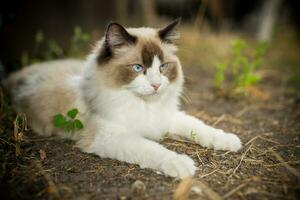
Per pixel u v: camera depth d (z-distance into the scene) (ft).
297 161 2.06
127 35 2.13
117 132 2.14
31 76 2.64
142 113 2.19
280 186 1.86
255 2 5.62
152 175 1.94
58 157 2.11
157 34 2.23
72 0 3.76
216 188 1.85
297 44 5.16
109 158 2.09
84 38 3.22
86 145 2.17
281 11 5.56
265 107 2.85
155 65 2.13
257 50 3.07
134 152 2.02
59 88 2.41
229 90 2.98
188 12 5.47
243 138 2.33
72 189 1.84
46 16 3.58
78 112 2.19
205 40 4.52
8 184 1.87
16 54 3.35
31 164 2.03
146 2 4.65
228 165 2.03
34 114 2.43
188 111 2.73
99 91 2.15
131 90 2.13
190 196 1.79
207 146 2.20
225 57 4.02
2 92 2.58
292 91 3.16
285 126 2.51
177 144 2.24
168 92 2.24
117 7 4.20
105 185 1.87
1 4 3.21
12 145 2.18
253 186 1.86
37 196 1.80
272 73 3.70
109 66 2.13
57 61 2.82
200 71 3.64
